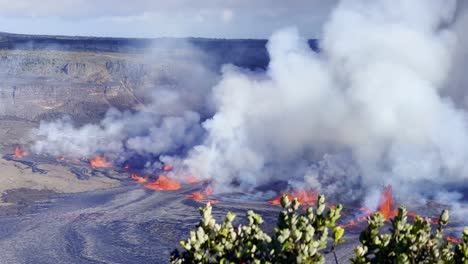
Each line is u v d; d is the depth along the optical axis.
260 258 10.48
